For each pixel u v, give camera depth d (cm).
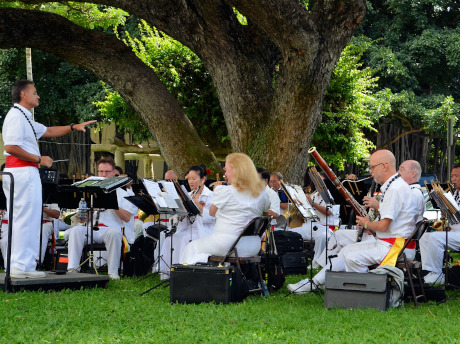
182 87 1509
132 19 2181
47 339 416
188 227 766
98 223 811
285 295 642
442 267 711
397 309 548
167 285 690
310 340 420
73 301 555
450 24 2358
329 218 908
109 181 677
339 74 1535
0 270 795
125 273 821
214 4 964
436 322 488
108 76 1048
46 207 851
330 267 619
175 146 1052
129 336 433
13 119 589
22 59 2194
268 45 1034
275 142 967
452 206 598
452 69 2256
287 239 829
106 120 1750
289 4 834
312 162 1692
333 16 877
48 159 614
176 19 982
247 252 597
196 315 501
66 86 2270
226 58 1002
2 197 760
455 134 2073
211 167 1054
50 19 977
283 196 851
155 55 1506
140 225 996
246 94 1006
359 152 1664
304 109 935
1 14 934
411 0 2197
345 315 510
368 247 573
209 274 562
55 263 850
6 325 455
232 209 591
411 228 568
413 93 2131
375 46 2184
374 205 583
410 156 2395
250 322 480
